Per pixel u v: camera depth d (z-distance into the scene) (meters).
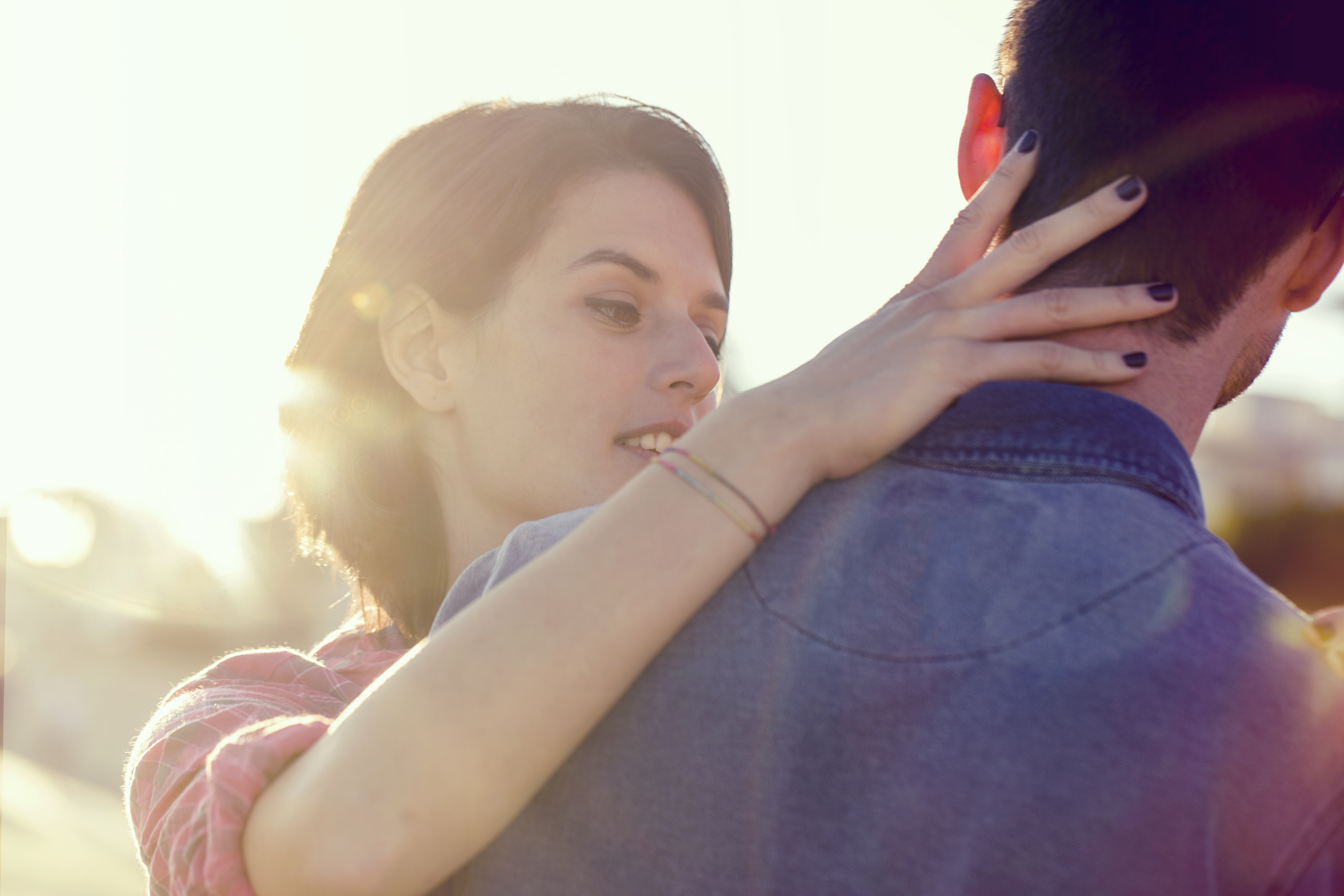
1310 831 0.70
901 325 0.95
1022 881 0.73
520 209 1.72
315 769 0.90
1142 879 0.71
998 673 0.77
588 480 1.71
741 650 0.87
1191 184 0.91
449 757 0.84
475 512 1.78
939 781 0.77
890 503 0.88
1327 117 0.92
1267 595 0.79
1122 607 0.77
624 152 1.81
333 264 1.87
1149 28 0.93
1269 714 0.72
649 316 1.77
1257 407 23.62
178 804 1.13
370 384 1.83
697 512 0.88
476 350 1.74
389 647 1.79
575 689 0.85
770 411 0.91
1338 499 21.97
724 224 1.91
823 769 0.81
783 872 0.81
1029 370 0.89
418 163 1.80
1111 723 0.73
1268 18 0.91
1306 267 0.97
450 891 1.00
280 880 0.87
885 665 0.81
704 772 0.86
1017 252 0.93
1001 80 1.10
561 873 0.91
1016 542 0.82
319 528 1.90
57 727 22.09
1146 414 0.88
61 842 12.46
